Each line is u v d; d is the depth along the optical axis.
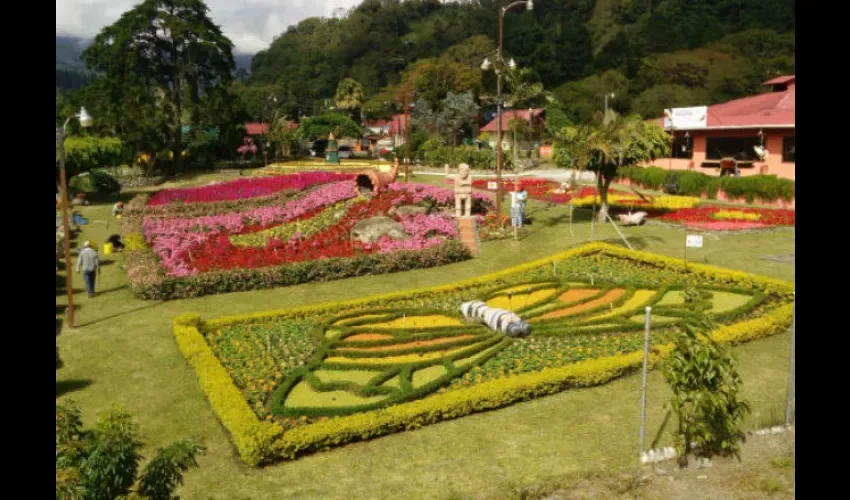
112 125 45.56
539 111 61.56
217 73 58.25
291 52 135.62
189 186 46.06
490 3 117.50
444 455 9.15
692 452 8.72
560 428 9.84
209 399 10.75
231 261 19.53
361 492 8.30
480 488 8.26
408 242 21.52
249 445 8.87
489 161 48.06
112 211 33.00
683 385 8.26
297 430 9.37
